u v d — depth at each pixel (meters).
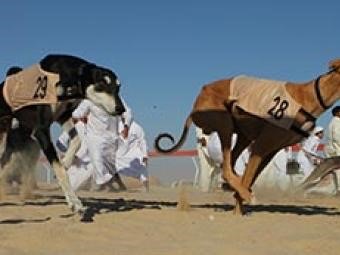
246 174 9.44
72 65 9.11
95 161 15.25
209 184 15.83
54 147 9.30
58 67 9.12
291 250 7.18
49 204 10.88
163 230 8.30
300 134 9.03
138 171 16.31
